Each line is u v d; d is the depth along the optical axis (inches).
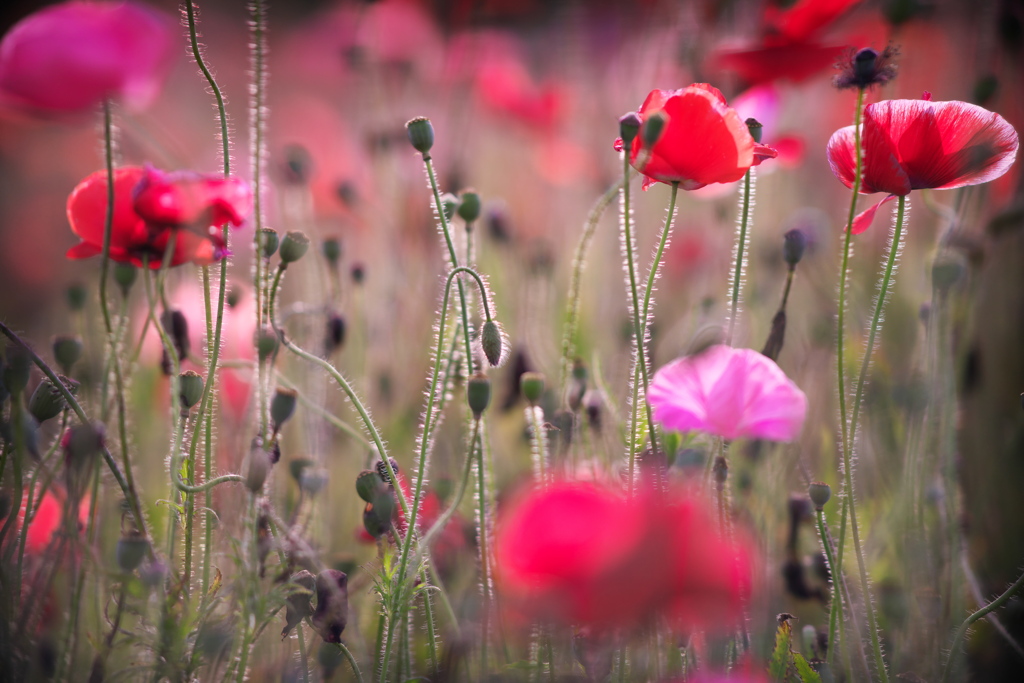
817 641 57.1
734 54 64.5
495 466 64.3
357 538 60.3
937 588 59.7
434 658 56.3
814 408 65.3
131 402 64.1
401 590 54.8
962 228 62.9
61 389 54.7
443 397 58.3
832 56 64.0
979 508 64.3
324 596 54.8
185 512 55.2
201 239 55.7
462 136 86.6
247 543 54.6
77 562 55.6
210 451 56.4
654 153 55.2
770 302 71.5
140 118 72.4
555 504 51.9
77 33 55.4
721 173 55.2
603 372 65.4
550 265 67.9
